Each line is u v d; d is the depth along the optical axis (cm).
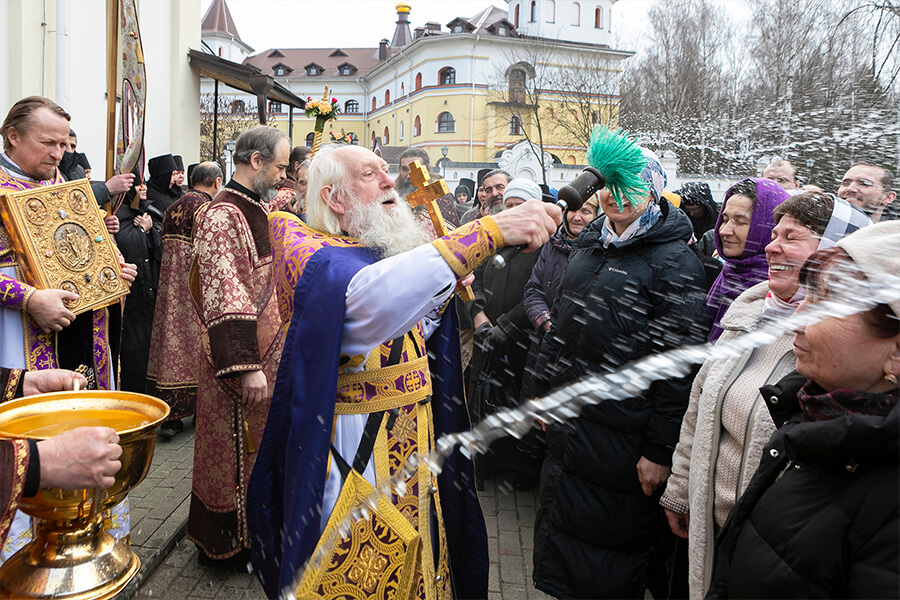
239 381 267
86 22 695
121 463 145
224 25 4953
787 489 115
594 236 246
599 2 3666
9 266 231
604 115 2578
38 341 235
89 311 254
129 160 295
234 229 265
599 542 228
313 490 155
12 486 130
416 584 174
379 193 180
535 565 242
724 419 172
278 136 274
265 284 275
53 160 244
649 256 227
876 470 104
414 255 150
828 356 116
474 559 196
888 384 115
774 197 220
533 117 3278
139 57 297
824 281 117
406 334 182
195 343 416
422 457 180
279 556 171
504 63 4047
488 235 149
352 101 5694
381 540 168
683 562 216
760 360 171
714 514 172
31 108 238
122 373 482
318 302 157
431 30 4531
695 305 219
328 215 180
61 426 157
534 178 2905
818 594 105
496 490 390
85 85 696
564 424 231
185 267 410
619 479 223
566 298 247
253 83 1107
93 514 145
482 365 365
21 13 568
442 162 3306
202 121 2780
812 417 118
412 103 4544
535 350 334
